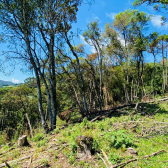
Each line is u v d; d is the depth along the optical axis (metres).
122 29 16.38
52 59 10.48
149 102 12.07
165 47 17.17
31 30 9.79
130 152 4.08
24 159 4.75
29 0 9.13
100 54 14.49
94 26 13.34
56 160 4.28
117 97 24.64
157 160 3.62
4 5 9.04
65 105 24.36
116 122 7.70
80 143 4.23
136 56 16.53
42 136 7.40
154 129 5.77
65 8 10.15
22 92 26.03
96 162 3.84
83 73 18.58
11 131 26.03
